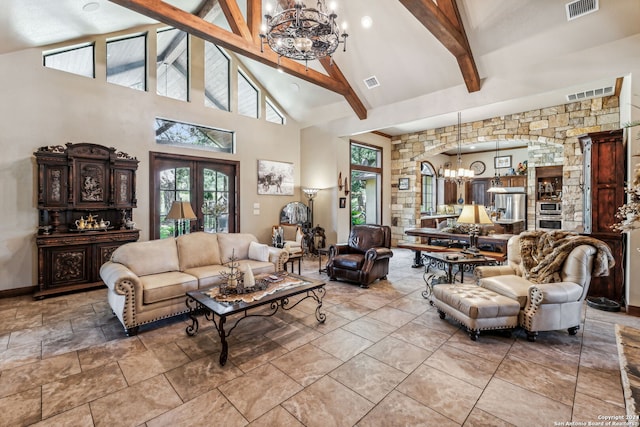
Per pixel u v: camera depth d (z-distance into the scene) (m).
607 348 2.54
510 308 2.70
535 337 2.68
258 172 6.47
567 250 2.92
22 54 3.85
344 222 6.84
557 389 1.99
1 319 3.14
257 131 6.45
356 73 5.23
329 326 3.01
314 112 6.71
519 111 5.98
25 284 3.92
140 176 4.85
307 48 2.90
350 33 4.52
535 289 2.65
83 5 3.48
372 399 1.90
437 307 3.22
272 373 2.18
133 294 2.77
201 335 2.81
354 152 7.41
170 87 5.32
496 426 1.66
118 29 4.53
